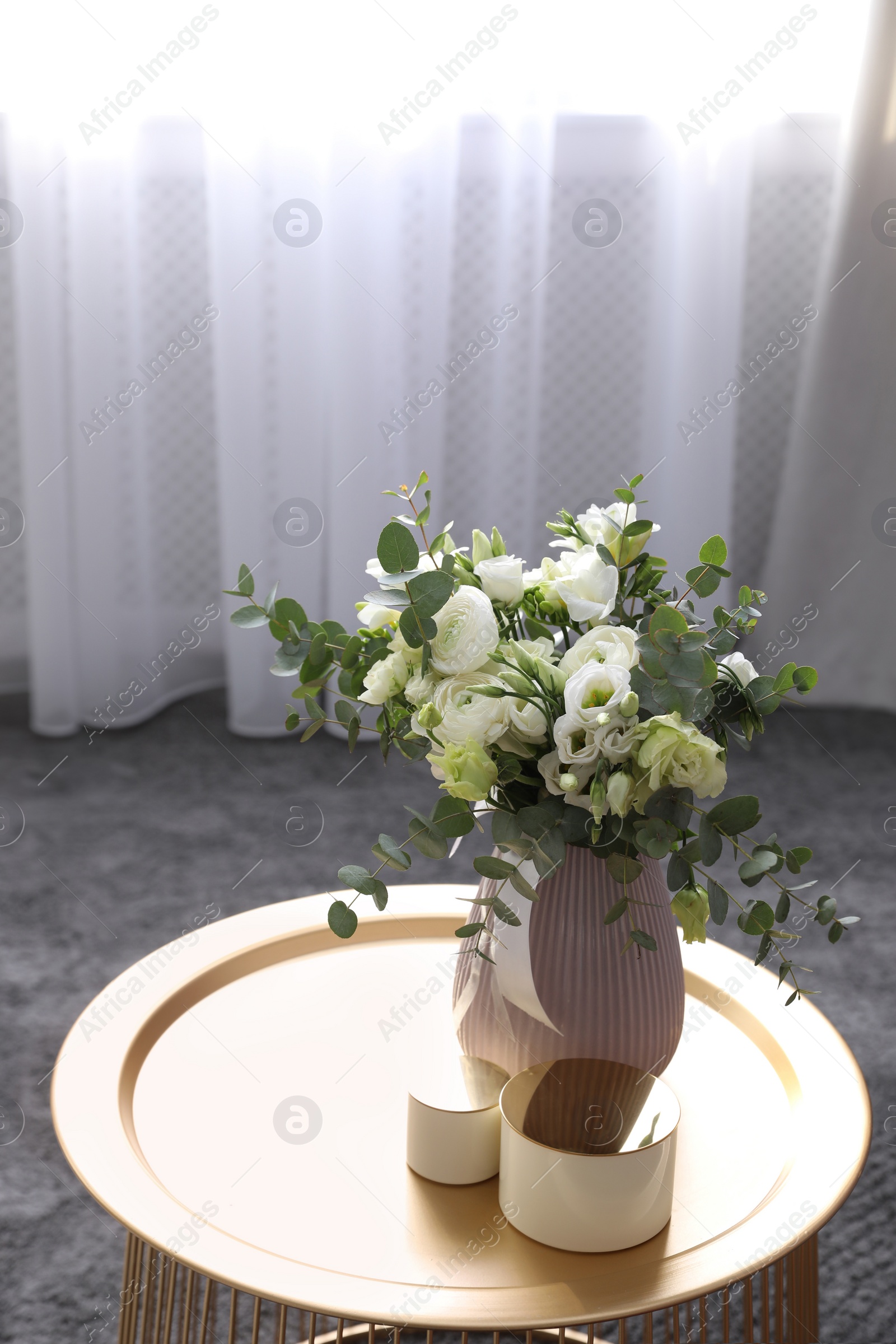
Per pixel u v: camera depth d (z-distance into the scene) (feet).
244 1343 3.66
